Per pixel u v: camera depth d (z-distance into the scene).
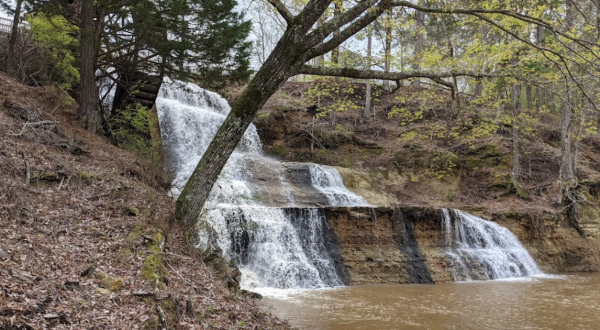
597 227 23.17
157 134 20.94
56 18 17.92
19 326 4.50
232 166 22.89
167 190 14.50
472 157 28.62
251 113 10.02
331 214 17.22
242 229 15.13
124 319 5.45
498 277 18.31
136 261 7.37
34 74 18.53
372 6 9.81
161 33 16.30
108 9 15.64
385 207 18.14
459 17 14.16
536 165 29.28
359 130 31.64
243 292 10.75
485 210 22.83
